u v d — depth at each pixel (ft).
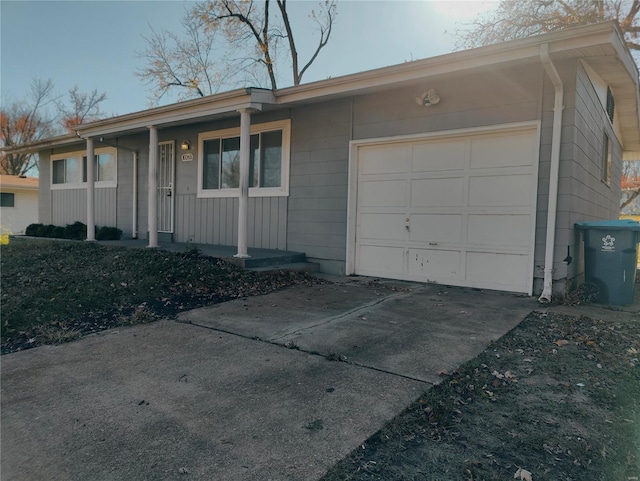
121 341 13.48
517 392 9.55
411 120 22.38
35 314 15.76
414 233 22.86
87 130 33.50
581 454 7.16
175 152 33.86
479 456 7.15
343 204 25.07
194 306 17.58
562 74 18.26
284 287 21.27
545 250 18.81
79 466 7.10
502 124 19.69
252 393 9.67
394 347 12.55
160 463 7.10
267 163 28.71
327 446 7.47
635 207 85.76
